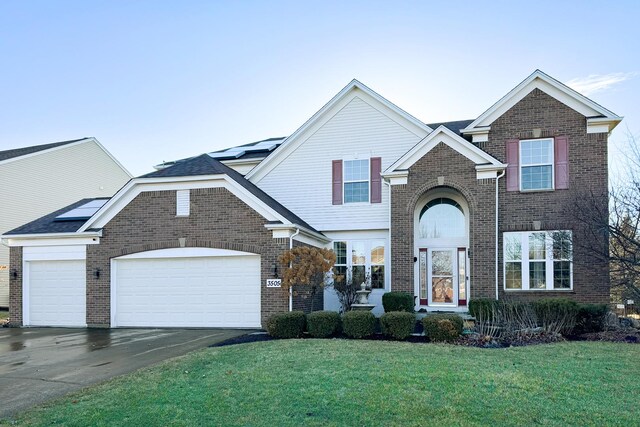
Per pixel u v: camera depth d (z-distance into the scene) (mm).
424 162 17422
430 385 7820
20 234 18078
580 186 16828
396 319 12680
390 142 19312
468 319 15508
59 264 18062
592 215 15039
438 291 18594
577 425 6164
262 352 10875
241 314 16250
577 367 9203
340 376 8461
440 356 10203
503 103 17859
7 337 15148
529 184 17391
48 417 6727
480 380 8133
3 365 10602
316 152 20031
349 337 13164
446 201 18922
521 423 6219
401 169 17625
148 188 17266
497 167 16594
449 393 7402
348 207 19453
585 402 7043
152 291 17078
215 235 16594
